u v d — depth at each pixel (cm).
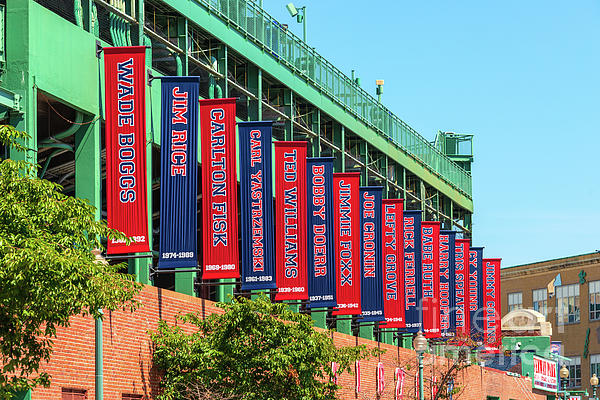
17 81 3956
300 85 6500
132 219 4259
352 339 6738
